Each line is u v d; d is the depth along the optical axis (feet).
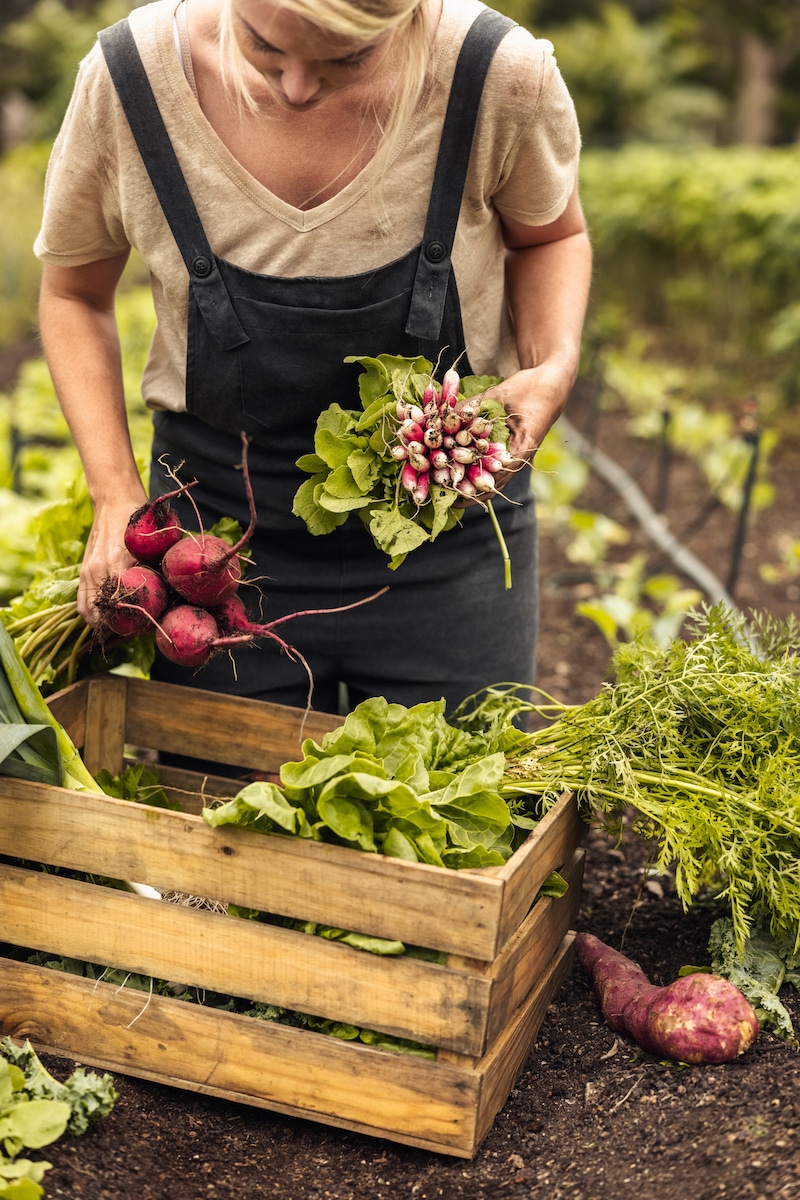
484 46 6.35
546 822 6.37
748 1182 5.51
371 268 6.83
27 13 72.02
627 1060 6.73
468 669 8.07
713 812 6.57
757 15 44.98
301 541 7.66
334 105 6.47
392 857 5.81
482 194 6.78
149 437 18.39
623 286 35.50
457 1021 5.78
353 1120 6.12
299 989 6.07
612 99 58.44
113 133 6.66
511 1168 6.02
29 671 6.97
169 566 6.56
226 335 6.91
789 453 23.08
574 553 17.10
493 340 7.52
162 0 6.72
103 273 7.60
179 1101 6.54
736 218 28.09
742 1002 6.40
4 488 16.72
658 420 22.70
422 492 6.31
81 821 6.28
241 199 6.68
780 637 7.73
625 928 8.00
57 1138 5.91
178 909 6.19
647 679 7.02
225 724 7.93
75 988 6.49
